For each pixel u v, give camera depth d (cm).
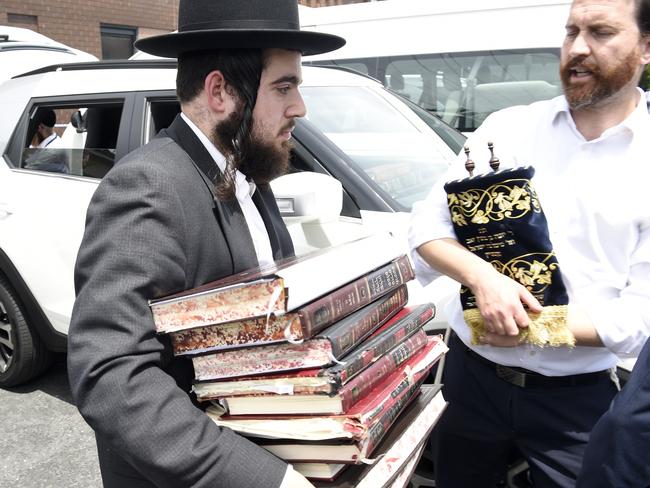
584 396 173
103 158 339
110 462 136
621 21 148
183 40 131
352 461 116
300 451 120
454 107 608
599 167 161
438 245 171
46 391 391
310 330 111
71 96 359
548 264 156
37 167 364
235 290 112
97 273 117
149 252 119
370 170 306
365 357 120
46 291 351
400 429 134
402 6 625
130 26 1201
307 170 297
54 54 670
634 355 158
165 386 116
